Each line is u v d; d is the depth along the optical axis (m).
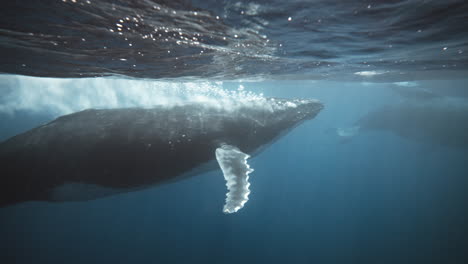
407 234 27.09
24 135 7.15
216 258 20.22
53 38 5.28
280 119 9.18
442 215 32.00
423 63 11.67
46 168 6.85
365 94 39.19
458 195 43.09
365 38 6.63
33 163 6.83
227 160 6.54
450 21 5.33
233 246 21.95
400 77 17.52
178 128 7.44
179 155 7.35
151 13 4.16
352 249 24.61
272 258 21.72
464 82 25.25
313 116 10.16
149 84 12.27
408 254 23.42
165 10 4.06
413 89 18.48
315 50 7.88
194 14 4.30
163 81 11.65
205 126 7.73
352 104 57.62
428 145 19.00
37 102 12.20
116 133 7.04
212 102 8.53
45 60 7.13
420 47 7.93
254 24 5.05
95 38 5.34
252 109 8.84
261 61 9.27
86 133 7.00
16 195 7.21
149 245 20.50
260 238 24.00
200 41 6.02
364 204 34.78
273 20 4.91
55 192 7.24
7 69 8.34
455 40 7.03
